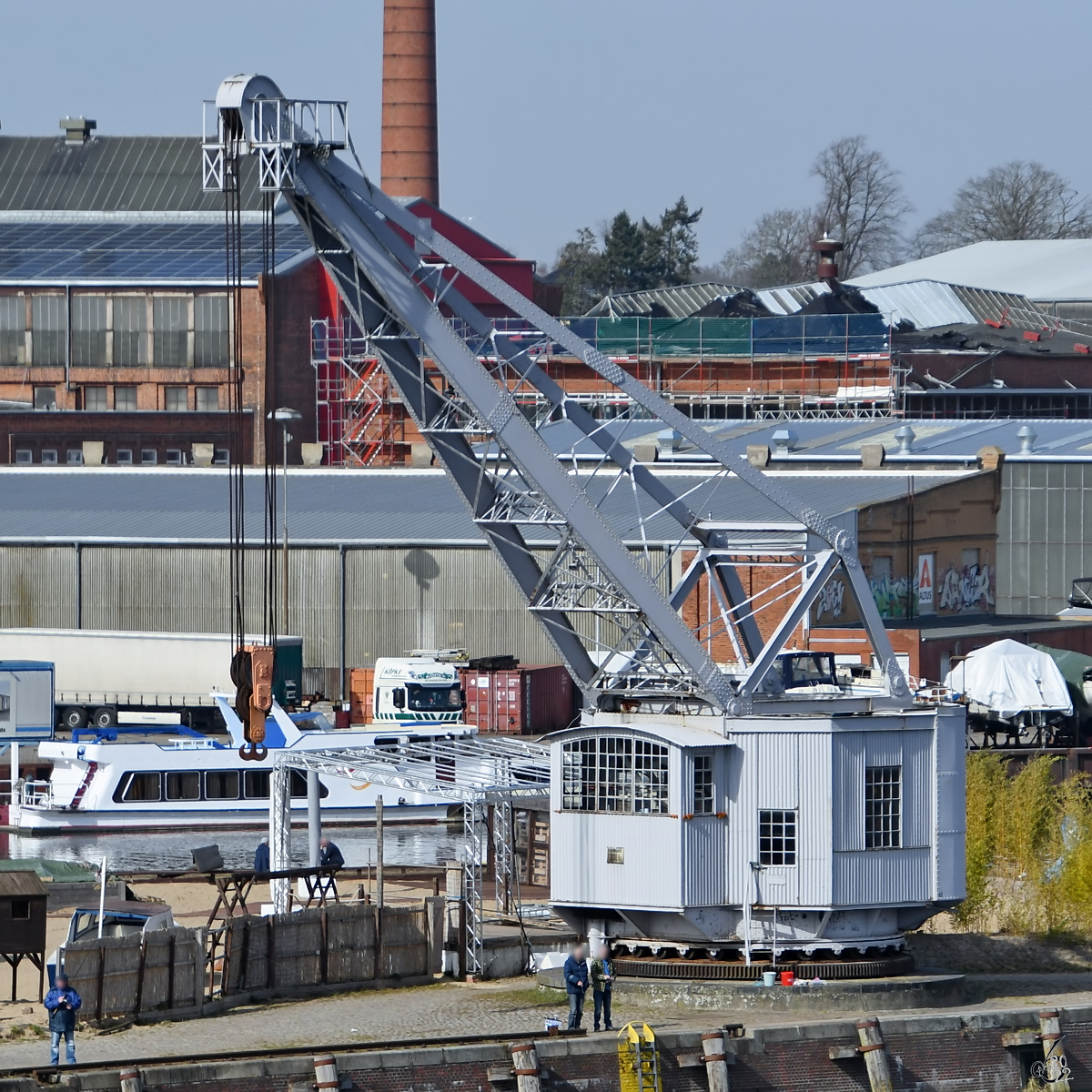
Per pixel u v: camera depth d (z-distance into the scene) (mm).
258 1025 174500
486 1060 156500
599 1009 170000
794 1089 165000
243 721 168875
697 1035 162750
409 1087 153875
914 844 188500
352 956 193125
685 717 188625
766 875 184500
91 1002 171625
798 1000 181125
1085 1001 191250
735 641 194250
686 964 183375
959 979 188250
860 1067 167125
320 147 184125
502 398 188625
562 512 189625
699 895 183625
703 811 184250
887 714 188625
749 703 187375
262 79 183375
